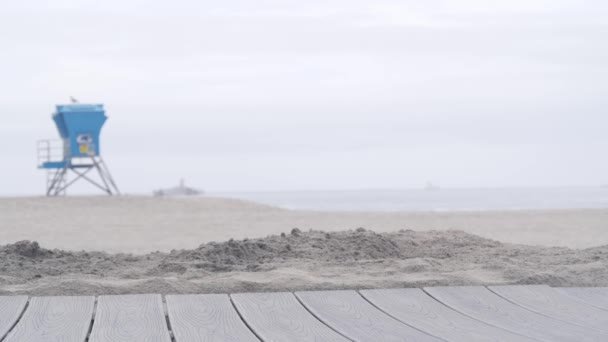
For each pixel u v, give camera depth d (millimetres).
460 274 4926
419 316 3846
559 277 4785
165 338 3391
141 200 26688
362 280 4781
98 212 22750
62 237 14812
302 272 5215
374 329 3557
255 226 17594
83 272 5809
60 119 31578
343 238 7012
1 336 3428
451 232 7848
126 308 4012
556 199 63656
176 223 18719
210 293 4562
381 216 20594
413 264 5488
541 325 3633
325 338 3391
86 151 31250
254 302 4188
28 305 4129
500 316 3850
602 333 3455
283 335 3453
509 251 6598
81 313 3914
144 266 6172
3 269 5766
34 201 25875
